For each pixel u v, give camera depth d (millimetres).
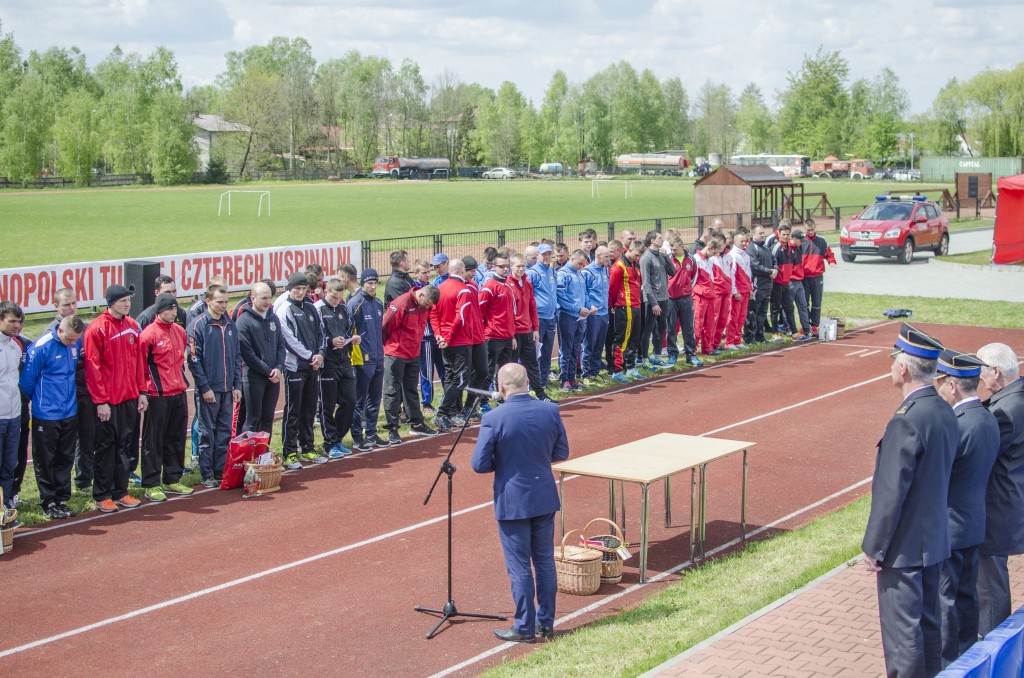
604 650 7043
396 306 13016
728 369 18031
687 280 18000
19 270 20484
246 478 11016
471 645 7355
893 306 24984
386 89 135375
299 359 12023
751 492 11117
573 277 15906
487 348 14406
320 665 7031
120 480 10688
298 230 42656
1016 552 6684
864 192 74062
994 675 4551
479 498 10906
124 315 10594
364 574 8750
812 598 7812
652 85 147875
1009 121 91188
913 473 5848
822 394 15961
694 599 8000
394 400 13125
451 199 68562
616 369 17188
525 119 141875
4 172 95188
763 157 118688
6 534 9297
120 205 62438
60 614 7922
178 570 8852
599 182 105625
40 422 10141
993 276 30359
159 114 99312
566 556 8391
